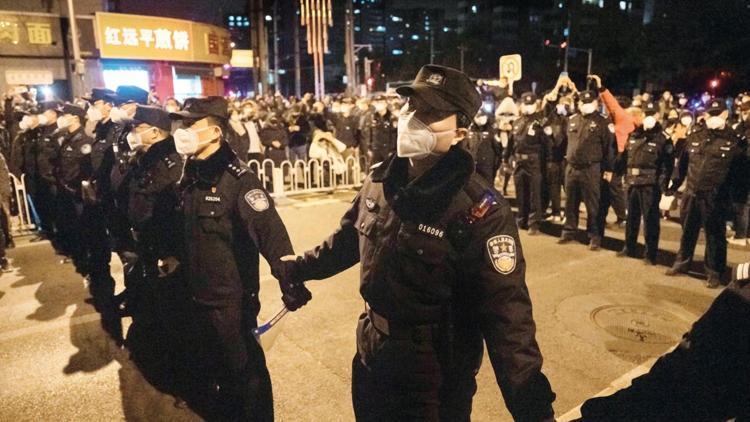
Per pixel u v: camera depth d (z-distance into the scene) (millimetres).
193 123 2898
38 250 7199
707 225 5621
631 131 6680
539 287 5715
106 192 4527
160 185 3467
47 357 4242
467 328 1860
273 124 12094
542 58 68625
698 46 43969
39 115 7824
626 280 5930
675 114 10336
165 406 3555
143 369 4039
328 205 9969
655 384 1522
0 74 17938
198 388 3736
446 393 1877
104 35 20312
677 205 9523
